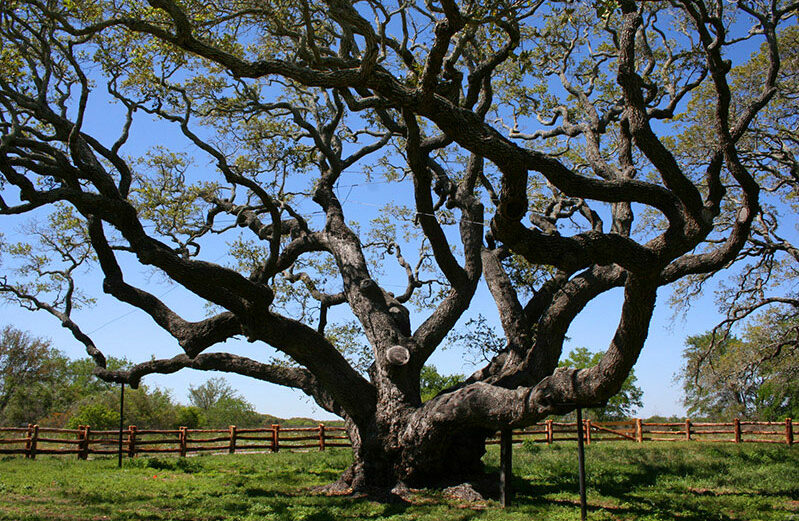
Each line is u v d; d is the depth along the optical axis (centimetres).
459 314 1368
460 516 969
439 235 1305
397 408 1245
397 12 1141
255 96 1343
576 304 1315
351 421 1347
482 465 1316
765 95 1062
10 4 1073
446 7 795
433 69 841
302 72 829
